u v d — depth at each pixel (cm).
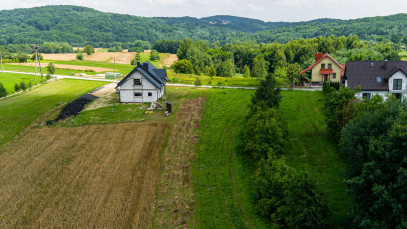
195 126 4694
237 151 3747
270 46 18625
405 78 5153
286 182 2405
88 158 3572
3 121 5012
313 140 3878
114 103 6109
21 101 6244
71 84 8112
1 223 2425
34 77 9431
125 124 4741
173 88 7738
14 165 3450
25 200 2742
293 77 8512
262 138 3319
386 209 2045
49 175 3191
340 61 10588
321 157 3422
